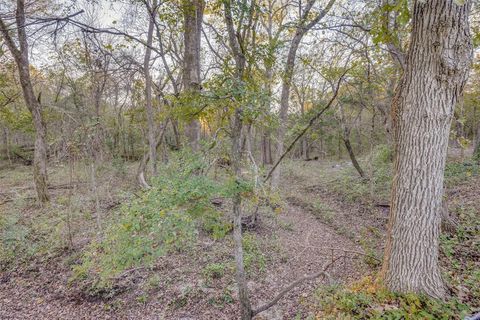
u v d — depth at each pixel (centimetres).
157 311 446
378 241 646
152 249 355
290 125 1180
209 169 337
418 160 333
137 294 482
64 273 543
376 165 1150
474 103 1416
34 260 586
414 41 323
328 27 759
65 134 702
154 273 530
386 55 862
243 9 315
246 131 511
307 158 2239
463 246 490
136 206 362
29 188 1188
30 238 663
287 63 847
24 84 895
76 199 843
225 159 339
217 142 332
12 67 1083
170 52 1007
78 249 601
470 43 298
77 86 1185
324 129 1736
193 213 323
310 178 1484
